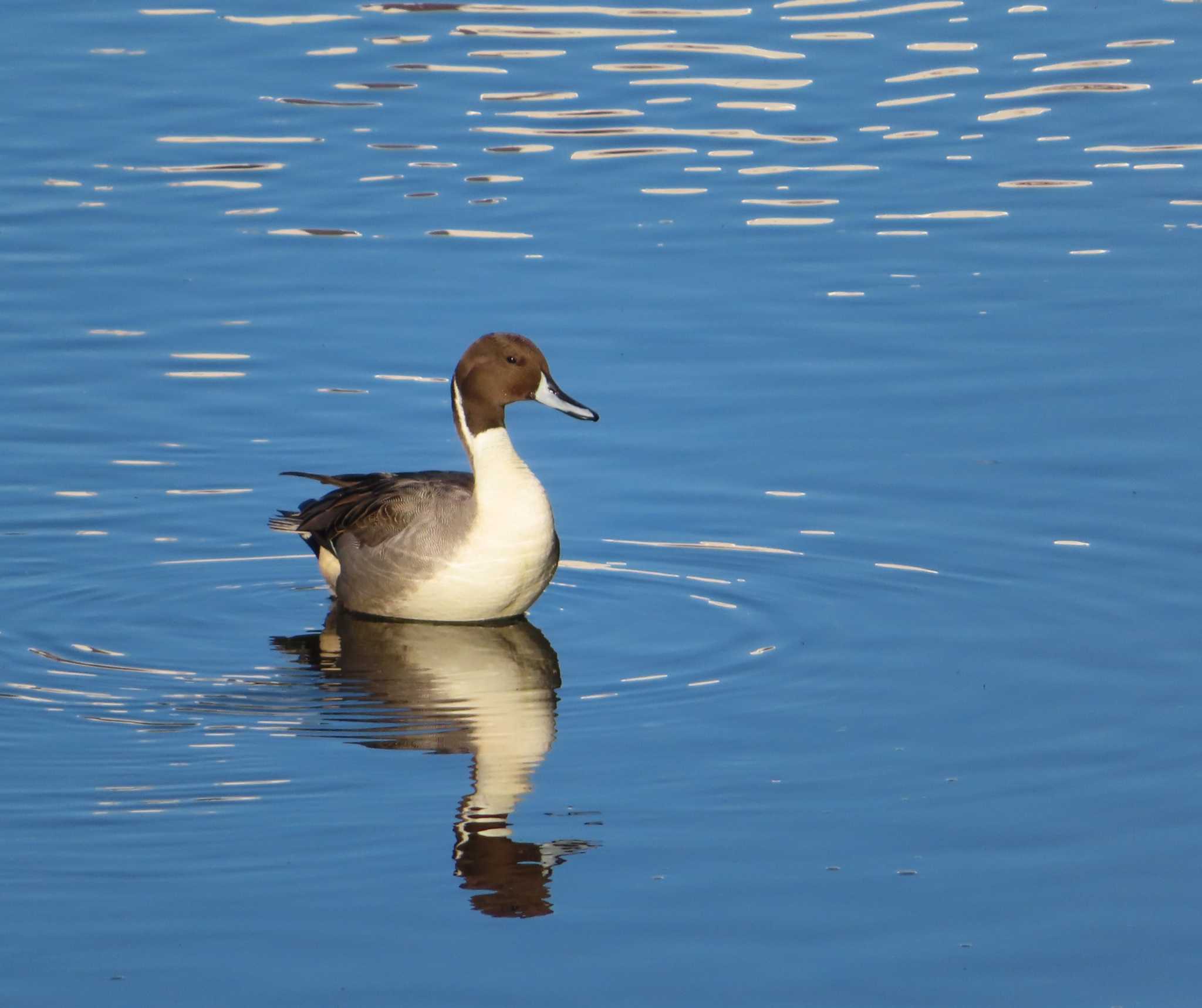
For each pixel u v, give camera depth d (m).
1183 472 14.99
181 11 27.69
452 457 15.87
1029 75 25.03
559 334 18.08
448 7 27.89
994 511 14.53
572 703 11.73
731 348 17.80
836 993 8.37
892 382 17.00
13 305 18.75
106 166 22.34
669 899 9.19
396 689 11.98
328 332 18.19
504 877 9.38
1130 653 12.28
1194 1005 8.27
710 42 26.70
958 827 9.95
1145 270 19.30
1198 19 26.97
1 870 9.45
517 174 22.27
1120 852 9.64
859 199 21.52
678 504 14.98
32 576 13.89
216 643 12.87
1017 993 8.37
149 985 8.44
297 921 8.98
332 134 23.41
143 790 10.38
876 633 12.77
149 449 15.98
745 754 10.88
